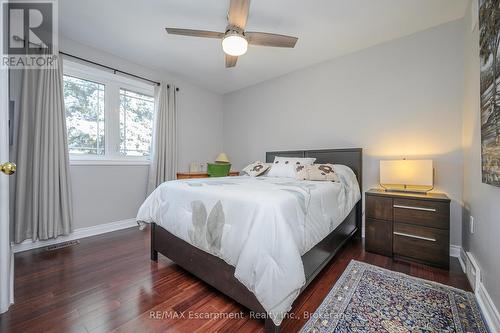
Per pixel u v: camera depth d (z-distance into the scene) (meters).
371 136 2.72
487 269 1.38
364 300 1.46
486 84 1.33
